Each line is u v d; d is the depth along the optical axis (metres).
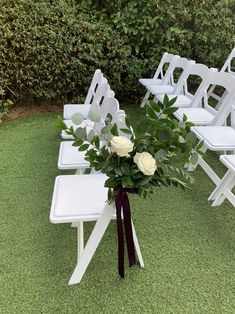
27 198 2.28
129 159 1.27
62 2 3.68
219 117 2.46
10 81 3.74
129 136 1.41
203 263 1.73
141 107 4.15
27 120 3.72
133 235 1.62
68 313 1.45
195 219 2.08
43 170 2.65
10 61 3.60
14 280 1.62
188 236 1.93
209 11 3.88
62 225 2.01
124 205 1.40
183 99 3.09
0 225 2.00
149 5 3.74
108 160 1.27
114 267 1.70
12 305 1.49
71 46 3.66
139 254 1.68
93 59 3.77
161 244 1.86
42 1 3.62
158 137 1.26
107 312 1.46
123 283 1.60
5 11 3.39
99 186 1.62
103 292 1.55
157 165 1.27
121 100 4.33
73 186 1.62
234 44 4.09
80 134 1.33
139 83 4.12
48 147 3.06
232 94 2.40
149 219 2.07
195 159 1.29
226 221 2.06
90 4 3.98
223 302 1.51
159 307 1.49
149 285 1.59
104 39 3.74
